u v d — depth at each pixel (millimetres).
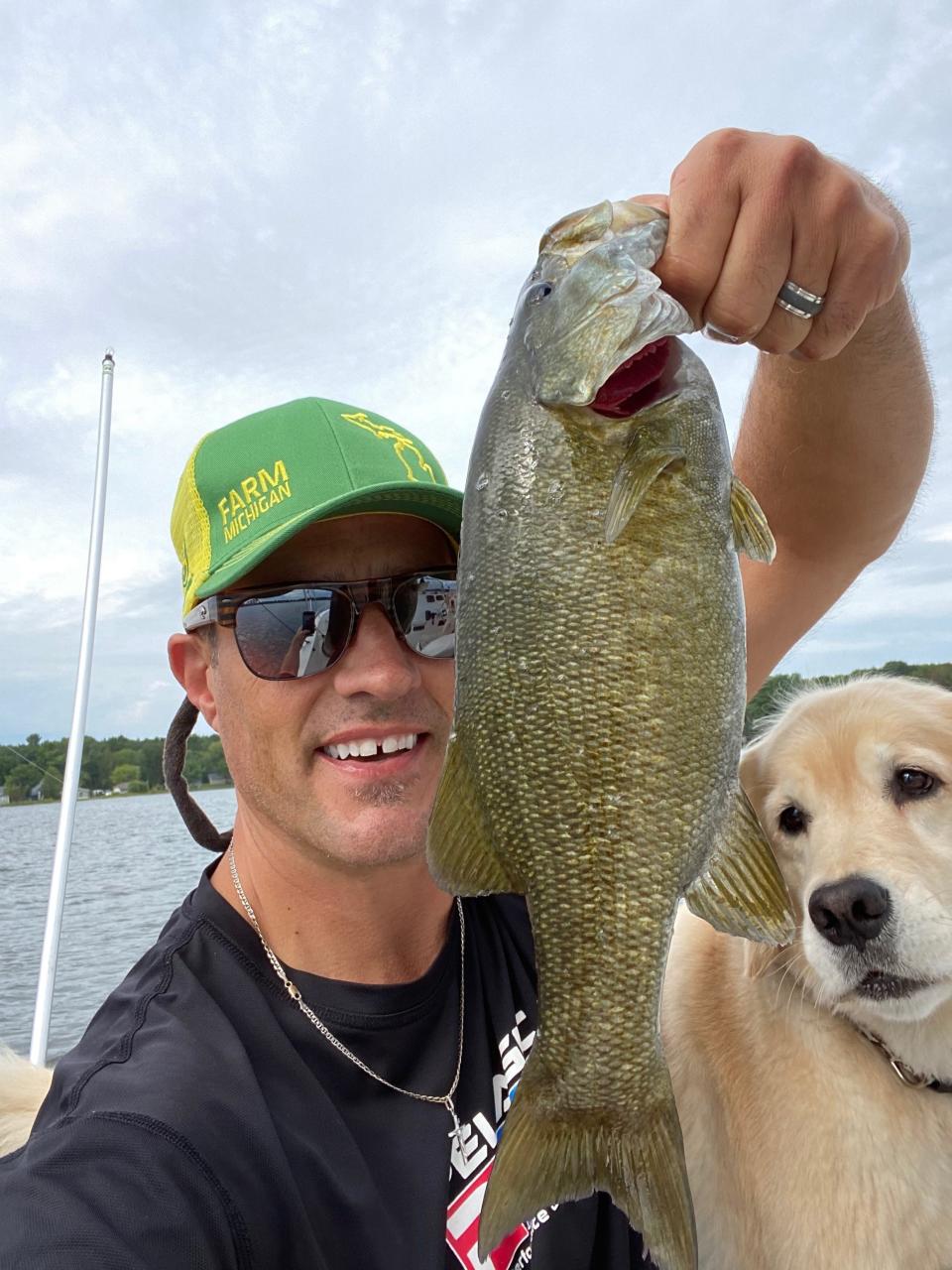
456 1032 421
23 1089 519
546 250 366
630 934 337
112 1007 408
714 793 339
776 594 568
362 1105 389
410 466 473
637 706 333
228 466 457
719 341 343
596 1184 329
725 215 327
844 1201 490
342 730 415
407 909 427
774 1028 536
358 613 427
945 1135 501
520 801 343
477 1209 386
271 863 426
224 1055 367
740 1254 518
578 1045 341
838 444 493
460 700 355
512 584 341
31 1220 294
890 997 482
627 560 334
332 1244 348
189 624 467
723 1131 542
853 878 493
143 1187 311
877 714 550
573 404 333
